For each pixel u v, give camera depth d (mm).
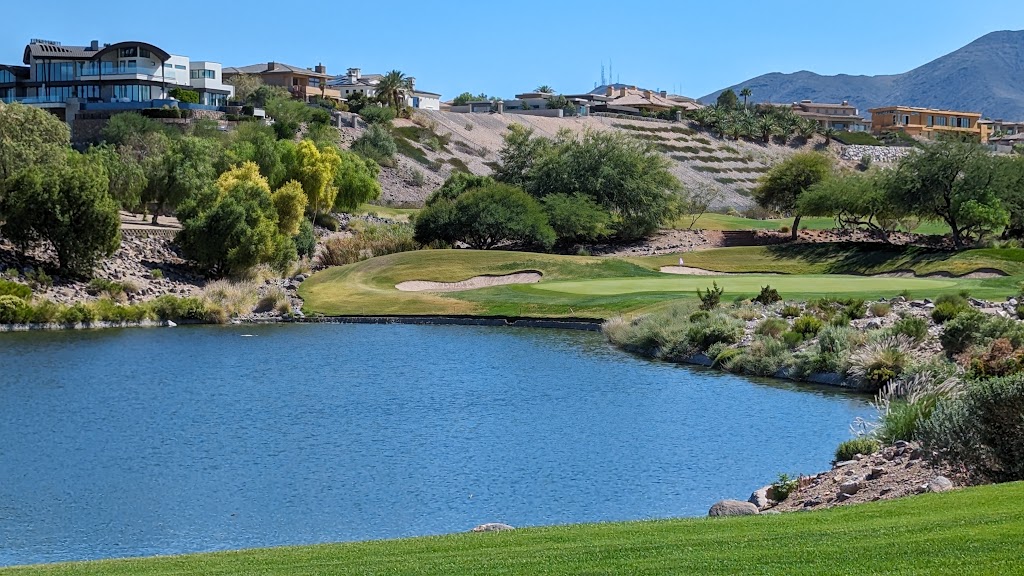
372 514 22594
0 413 33906
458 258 74188
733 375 40844
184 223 69000
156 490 24688
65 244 61125
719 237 95500
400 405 35031
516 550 13742
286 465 26984
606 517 21906
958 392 24094
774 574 11023
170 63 130250
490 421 32250
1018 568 10383
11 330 54562
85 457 27969
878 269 73312
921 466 19609
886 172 81688
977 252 70688
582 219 88000
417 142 141875
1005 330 36344
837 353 39250
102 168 73625
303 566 13648
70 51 132500
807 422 31156
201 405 35312
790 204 96250
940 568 10648
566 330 56281
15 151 69875
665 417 32344
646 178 95375
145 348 49250
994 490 15234
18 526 22031
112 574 13727
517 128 104562
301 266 74812
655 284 65500
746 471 25406
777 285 61062
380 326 58531
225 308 60969
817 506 19047
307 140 93000
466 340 52438
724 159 168000
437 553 14031
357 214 102500
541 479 25172
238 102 135750
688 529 14750
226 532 21547
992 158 78500
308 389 38312
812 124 190750
